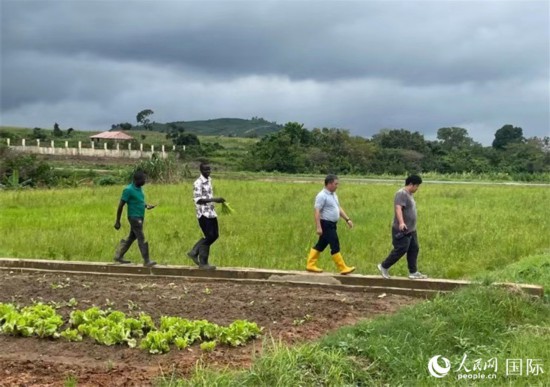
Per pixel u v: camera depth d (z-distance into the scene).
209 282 10.89
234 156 70.88
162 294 9.71
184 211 21.55
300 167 60.56
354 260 12.66
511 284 9.14
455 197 28.00
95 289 10.08
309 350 6.30
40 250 13.93
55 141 74.69
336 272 11.14
